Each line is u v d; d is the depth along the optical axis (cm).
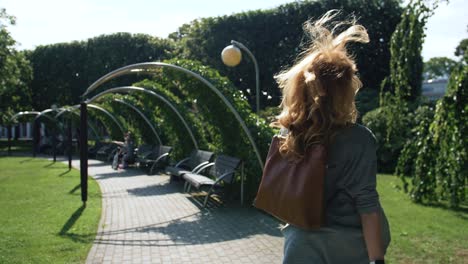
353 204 183
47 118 3200
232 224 713
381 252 177
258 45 2361
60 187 1191
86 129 929
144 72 1153
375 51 2189
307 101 185
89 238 619
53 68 3666
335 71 182
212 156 1087
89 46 3538
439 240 566
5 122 3123
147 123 1867
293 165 186
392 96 874
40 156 2852
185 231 670
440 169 782
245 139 931
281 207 186
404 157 882
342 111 180
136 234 650
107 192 1108
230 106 906
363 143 181
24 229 670
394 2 2188
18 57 3522
